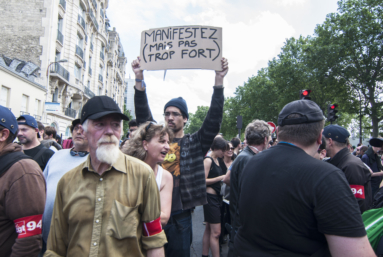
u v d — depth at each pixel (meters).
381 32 25.98
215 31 2.92
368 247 1.30
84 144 2.71
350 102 29.77
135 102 3.06
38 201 1.92
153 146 2.29
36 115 20.55
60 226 1.59
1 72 16.05
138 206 1.60
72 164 2.66
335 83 28.33
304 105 1.68
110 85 47.56
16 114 17.81
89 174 1.62
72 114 28.44
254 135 2.97
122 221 1.51
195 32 2.92
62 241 1.59
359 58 27.44
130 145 2.36
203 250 4.17
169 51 2.95
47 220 2.50
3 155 1.99
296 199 1.44
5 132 2.02
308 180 1.44
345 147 3.03
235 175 2.76
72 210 1.55
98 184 1.58
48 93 22.89
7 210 1.86
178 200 2.66
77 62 28.86
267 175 1.61
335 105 11.26
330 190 1.37
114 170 1.62
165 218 2.19
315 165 1.47
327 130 3.10
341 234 1.31
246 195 1.69
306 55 29.59
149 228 1.65
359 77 27.94
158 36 3.01
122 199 1.57
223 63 2.89
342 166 2.89
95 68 36.69
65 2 25.47
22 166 1.95
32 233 1.87
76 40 28.78
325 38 27.97
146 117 3.08
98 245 1.48
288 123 1.68
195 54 2.90
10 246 1.90
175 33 2.96
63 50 25.66
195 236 5.57
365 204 2.78
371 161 6.32
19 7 22.44
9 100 17.02
